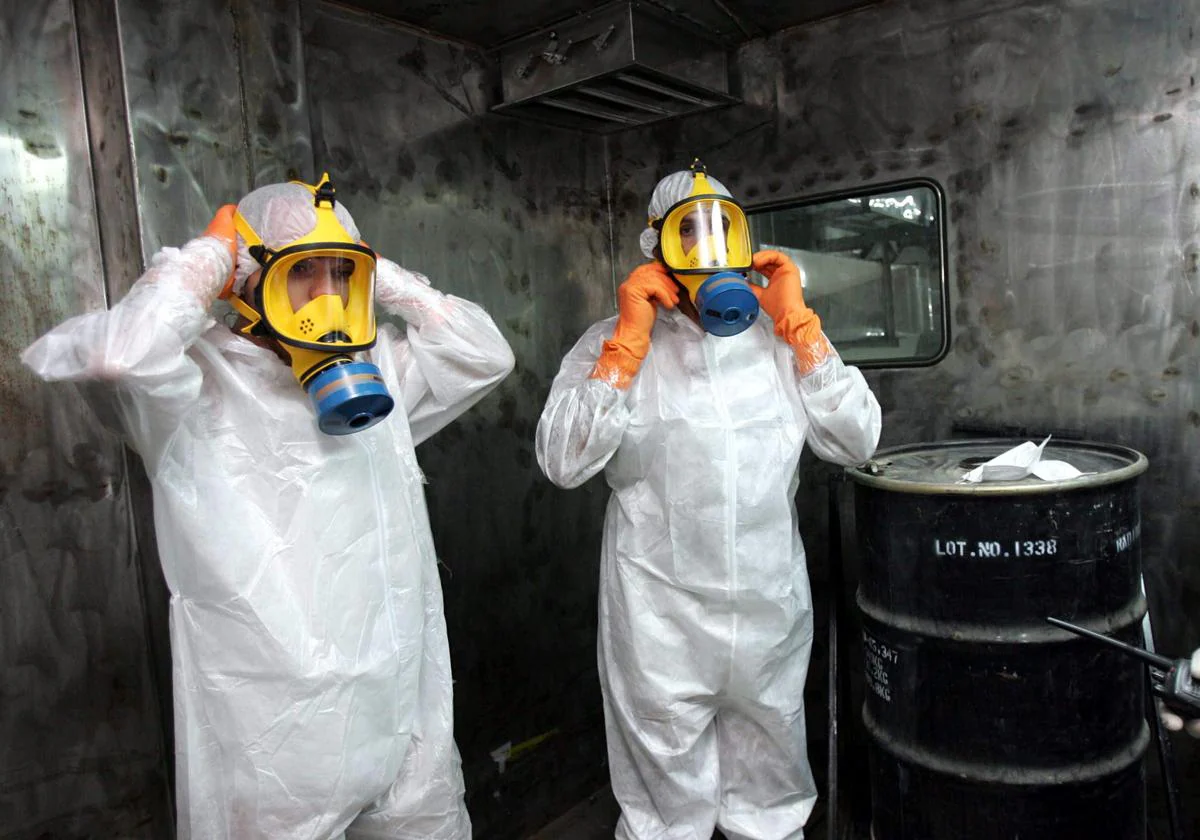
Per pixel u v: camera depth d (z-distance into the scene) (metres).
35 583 1.28
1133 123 1.48
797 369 1.44
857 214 1.79
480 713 1.87
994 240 1.63
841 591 1.67
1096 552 1.26
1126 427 1.55
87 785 1.35
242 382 1.03
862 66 1.73
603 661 1.57
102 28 1.25
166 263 0.96
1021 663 1.26
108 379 0.89
